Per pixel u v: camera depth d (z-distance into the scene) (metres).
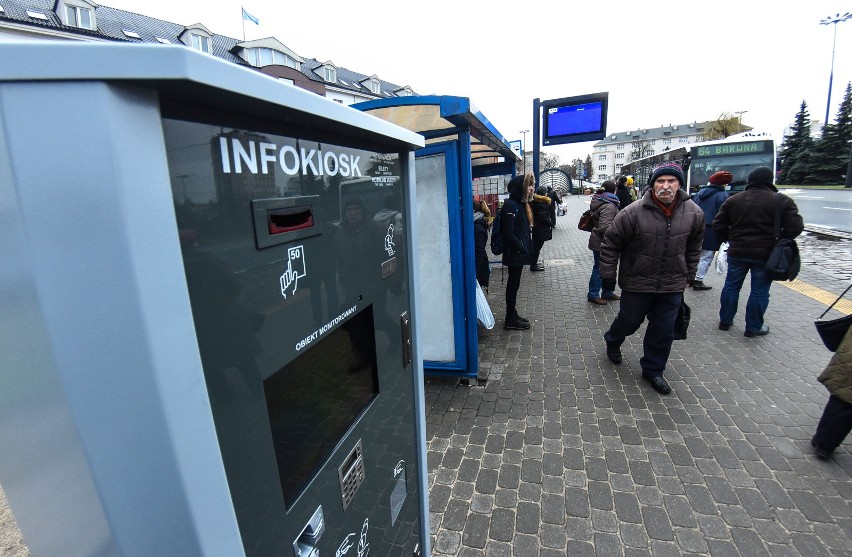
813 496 2.39
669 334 3.52
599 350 4.53
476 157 6.60
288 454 0.92
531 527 2.28
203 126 0.64
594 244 6.07
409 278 1.47
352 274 1.10
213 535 0.68
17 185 0.51
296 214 0.86
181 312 0.60
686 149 13.27
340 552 1.12
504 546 2.17
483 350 4.68
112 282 0.54
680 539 2.16
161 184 0.57
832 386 2.52
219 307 0.69
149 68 0.50
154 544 0.63
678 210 3.35
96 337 0.55
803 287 6.52
